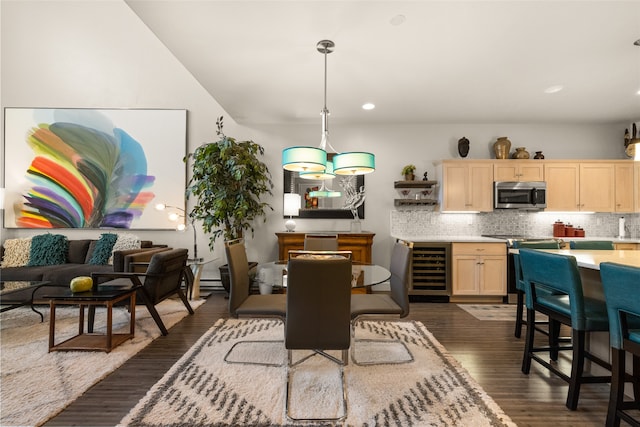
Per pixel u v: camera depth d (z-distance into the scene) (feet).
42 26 15.10
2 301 9.75
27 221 15.33
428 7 6.86
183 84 15.74
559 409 5.85
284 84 10.92
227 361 7.58
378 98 12.30
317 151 7.35
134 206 15.56
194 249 15.19
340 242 14.10
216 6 6.79
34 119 15.42
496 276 13.50
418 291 13.60
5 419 5.38
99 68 15.51
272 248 15.85
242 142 14.39
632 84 10.93
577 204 14.52
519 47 8.49
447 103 12.82
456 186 14.60
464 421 5.38
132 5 6.75
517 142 15.72
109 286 9.27
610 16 7.12
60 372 7.01
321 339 5.79
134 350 8.24
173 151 15.65
